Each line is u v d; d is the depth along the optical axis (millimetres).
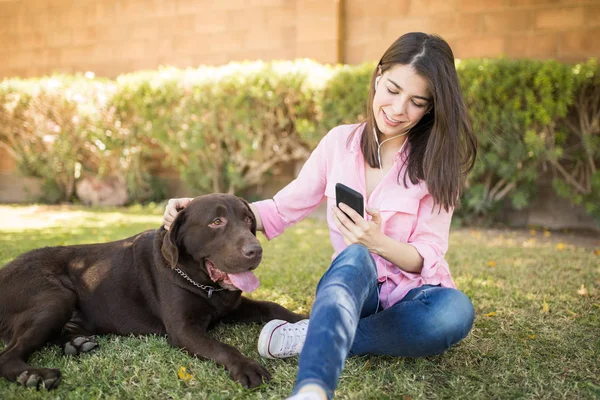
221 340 3057
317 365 1817
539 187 8320
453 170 2590
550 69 7254
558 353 2861
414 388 2412
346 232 2445
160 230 3170
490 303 3773
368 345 2559
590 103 7617
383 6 9336
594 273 4805
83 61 12023
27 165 11047
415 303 2373
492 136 7539
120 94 9805
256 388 2393
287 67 8617
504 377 2562
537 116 7309
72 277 3115
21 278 2916
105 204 10477
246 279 2836
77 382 2463
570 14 8203
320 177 2965
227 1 10492
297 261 5203
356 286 2125
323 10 9484
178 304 2920
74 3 11938
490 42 8680
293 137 9008
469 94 7414
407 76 2467
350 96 8047
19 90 10422
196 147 9180
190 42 10922
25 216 8711
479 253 5762
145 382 2443
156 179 10656
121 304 3102
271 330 2664
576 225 8188
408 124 2611
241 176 9625
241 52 10477
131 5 11391
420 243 2578
